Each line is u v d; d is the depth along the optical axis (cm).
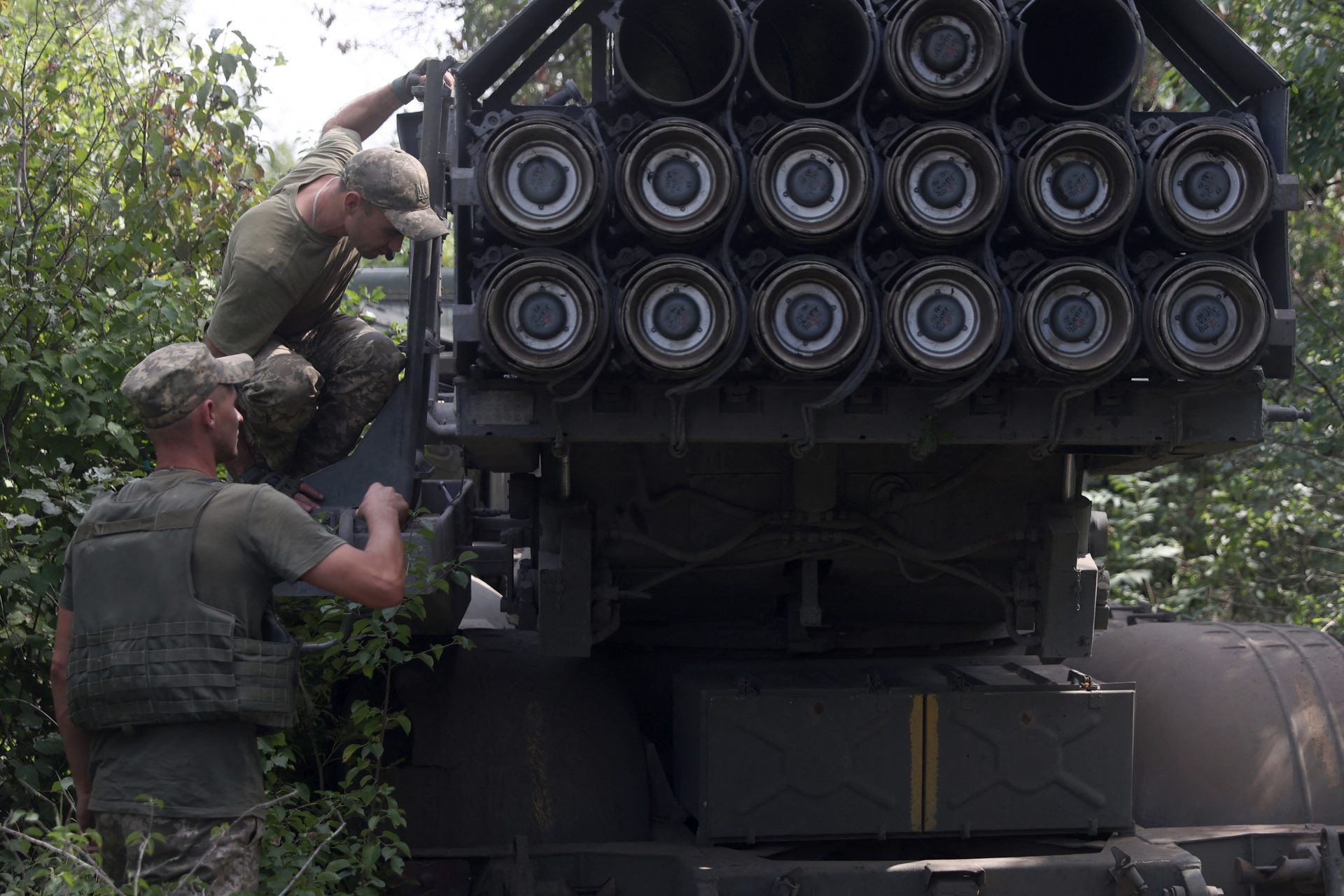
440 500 429
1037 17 342
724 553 395
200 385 304
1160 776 410
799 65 360
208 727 289
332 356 377
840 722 379
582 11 351
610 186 329
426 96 366
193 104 529
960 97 325
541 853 374
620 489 389
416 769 397
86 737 307
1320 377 759
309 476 370
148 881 283
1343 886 376
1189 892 354
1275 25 723
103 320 430
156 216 498
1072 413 346
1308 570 874
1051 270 325
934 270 323
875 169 328
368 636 385
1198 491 1000
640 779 406
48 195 473
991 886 358
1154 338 328
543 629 388
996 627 460
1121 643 459
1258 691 409
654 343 323
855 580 428
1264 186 329
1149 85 864
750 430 341
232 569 293
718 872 354
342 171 366
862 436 341
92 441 436
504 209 323
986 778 382
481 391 339
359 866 347
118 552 293
